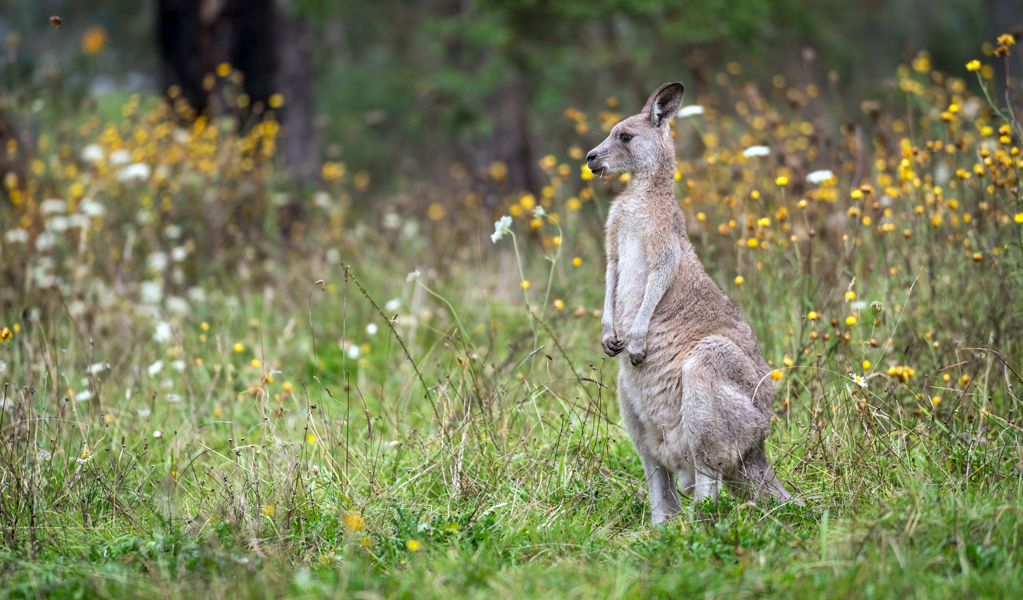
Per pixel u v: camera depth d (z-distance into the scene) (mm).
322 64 32156
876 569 6094
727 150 13898
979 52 36406
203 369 11086
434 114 28891
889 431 8484
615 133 8461
